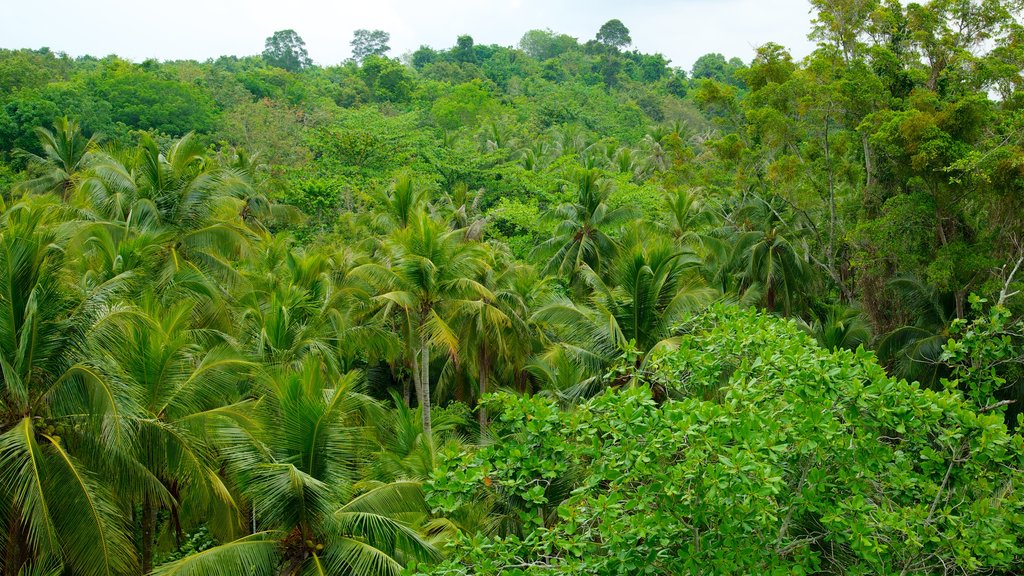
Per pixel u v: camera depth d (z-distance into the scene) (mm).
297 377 14008
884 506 9836
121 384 12242
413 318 26453
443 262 23312
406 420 19703
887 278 27875
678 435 9234
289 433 13906
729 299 26781
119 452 11906
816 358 9836
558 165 53688
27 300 11688
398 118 58500
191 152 25500
